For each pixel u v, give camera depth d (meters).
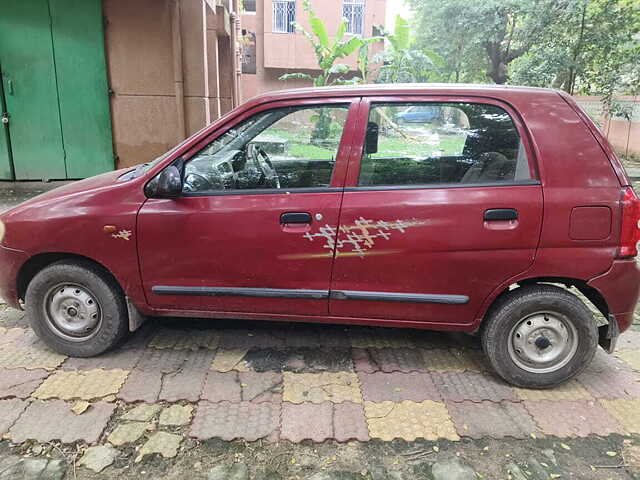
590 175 2.87
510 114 2.96
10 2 7.75
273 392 3.05
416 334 3.86
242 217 3.05
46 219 3.20
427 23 19.48
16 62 7.96
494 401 3.00
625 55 12.91
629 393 3.12
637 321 4.18
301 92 3.13
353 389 3.09
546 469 2.47
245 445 2.59
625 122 17.61
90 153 8.47
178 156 3.17
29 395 2.95
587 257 2.87
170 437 2.64
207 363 3.36
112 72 8.20
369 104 3.05
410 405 2.95
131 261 3.18
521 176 2.91
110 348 3.39
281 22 25.92
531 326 3.04
